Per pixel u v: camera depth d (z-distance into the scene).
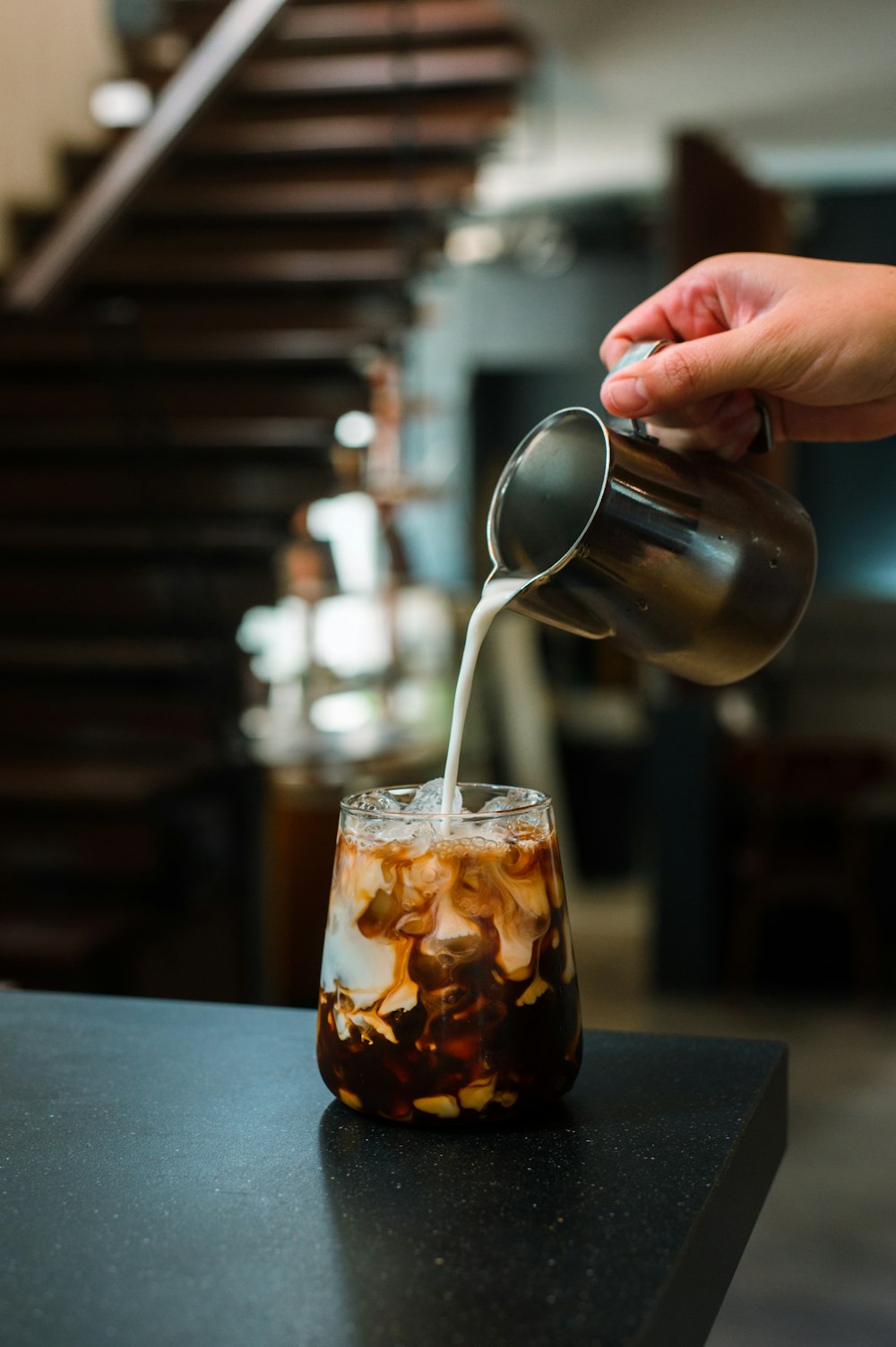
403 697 5.95
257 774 3.86
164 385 3.98
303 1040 0.92
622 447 0.84
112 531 3.82
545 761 6.03
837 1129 3.33
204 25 4.81
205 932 3.81
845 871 4.39
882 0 3.23
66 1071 0.86
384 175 4.14
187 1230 0.66
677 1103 0.81
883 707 5.21
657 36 3.54
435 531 7.05
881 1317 2.42
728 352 0.88
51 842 3.53
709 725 4.35
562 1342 0.55
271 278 3.94
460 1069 0.75
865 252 6.29
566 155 5.63
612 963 4.84
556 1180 0.70
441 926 0.75
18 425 3.94
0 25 4.29
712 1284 0.70
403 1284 0.60
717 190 4.13
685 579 0.86
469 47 4.06
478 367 7.16
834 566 6.45
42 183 4.57
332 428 3.86
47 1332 0.57
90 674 3.86
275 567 3.85
